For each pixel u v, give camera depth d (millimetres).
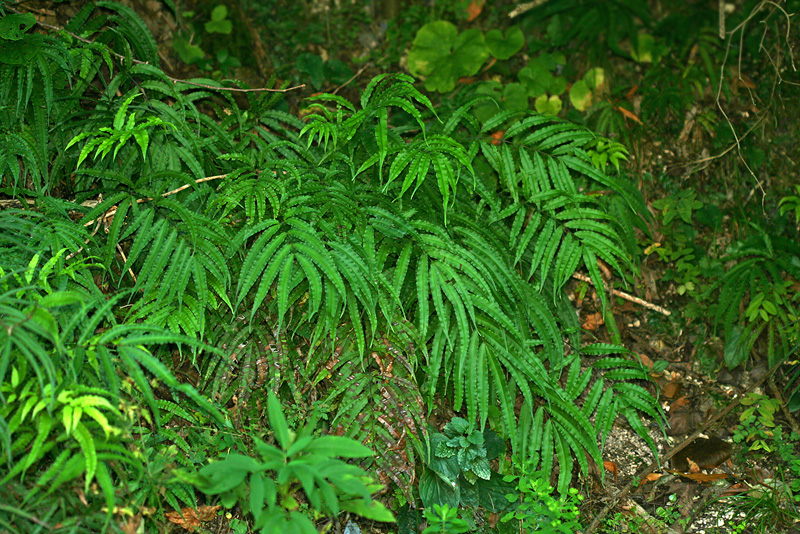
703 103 3928
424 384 2842
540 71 3975
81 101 3025
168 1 3430
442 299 2811
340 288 2393
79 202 2785
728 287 3475
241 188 2637
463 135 3123
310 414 2584
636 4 4191
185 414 2459
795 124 3695
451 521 2381
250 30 3842
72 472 1854
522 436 2830
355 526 2547
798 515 2744
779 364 3246
